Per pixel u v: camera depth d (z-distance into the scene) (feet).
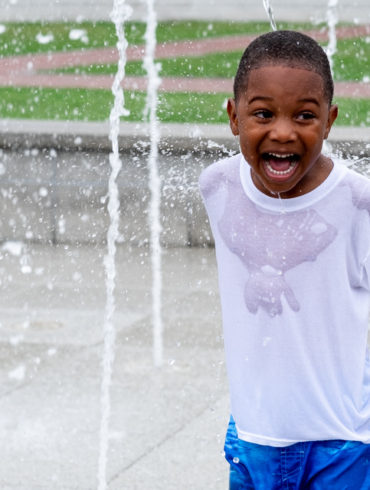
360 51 57.31
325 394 10.84
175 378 21.24
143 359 22.45
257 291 10.88
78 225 34.65
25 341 23.85
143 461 17.08
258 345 10.95
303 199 10.65
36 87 50.21
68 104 46.24
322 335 10.77
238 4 73.77
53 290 28.94
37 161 34.53
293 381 10.83
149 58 32.58
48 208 34.81
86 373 21.54
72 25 70.33
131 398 20.02
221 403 19.79
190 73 53.72
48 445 17.76
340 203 10.67
